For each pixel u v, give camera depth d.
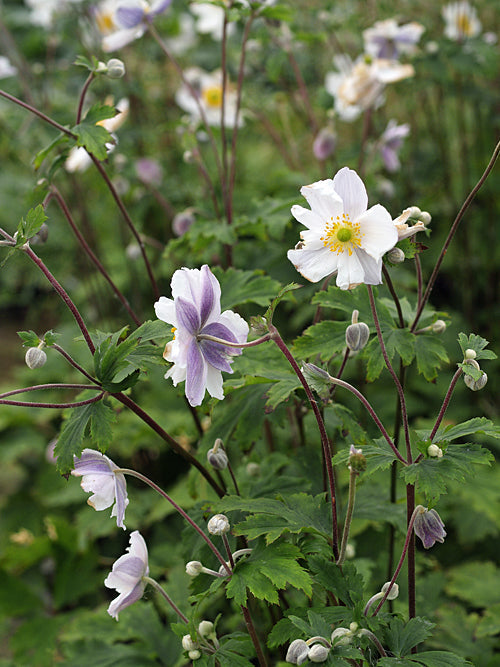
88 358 1.51
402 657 0.70
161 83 1.76
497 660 0.91
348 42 1.58
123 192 1.36
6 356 2.08
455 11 1.36
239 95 1.03
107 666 0.97
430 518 0.70
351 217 0.69
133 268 1.48
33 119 1.42
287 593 0.92
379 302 0.83
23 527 1.43
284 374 0.80
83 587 1.23
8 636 1.28
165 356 0.68
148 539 1.23
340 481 1.05
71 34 1.63
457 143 1.67
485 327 1.49
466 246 1.44
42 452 1.49
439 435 0.73
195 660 0.73
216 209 1.06
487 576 1.04
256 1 1.03
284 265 1.16
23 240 0.72
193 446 1.11
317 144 1.23
